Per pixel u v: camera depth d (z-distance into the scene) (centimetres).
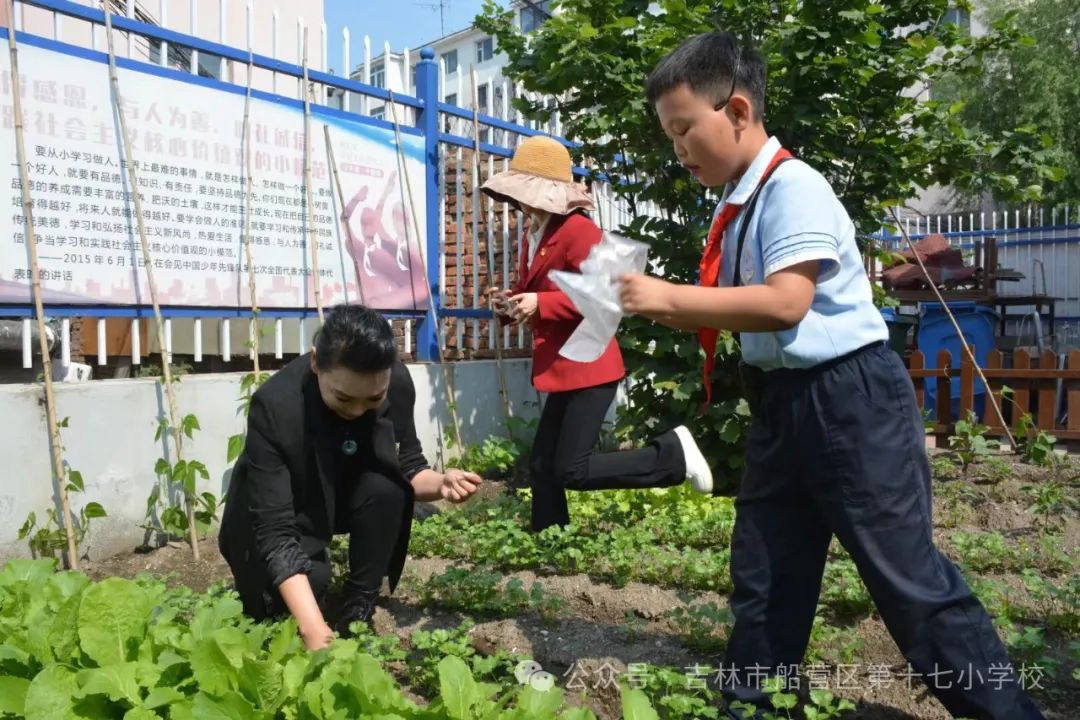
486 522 509
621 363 446
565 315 424
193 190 509
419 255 658
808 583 273
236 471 353
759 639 270
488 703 205
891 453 247
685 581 414
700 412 599
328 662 221
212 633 219
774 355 257
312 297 578
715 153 260
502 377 704
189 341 571
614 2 603
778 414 263
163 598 340
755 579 272
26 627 243
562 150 455
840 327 249
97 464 458
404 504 356
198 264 515
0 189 432
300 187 569
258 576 335
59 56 451
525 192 434
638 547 451
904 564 246
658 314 245
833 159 598
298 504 339
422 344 668
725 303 238
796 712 296
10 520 423
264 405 319
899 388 250
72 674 207
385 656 310
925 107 640
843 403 248
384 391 310
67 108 454
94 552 457
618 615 387
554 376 432
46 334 456
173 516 475
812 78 557
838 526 255
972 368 815
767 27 568
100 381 469
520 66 636
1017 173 661
